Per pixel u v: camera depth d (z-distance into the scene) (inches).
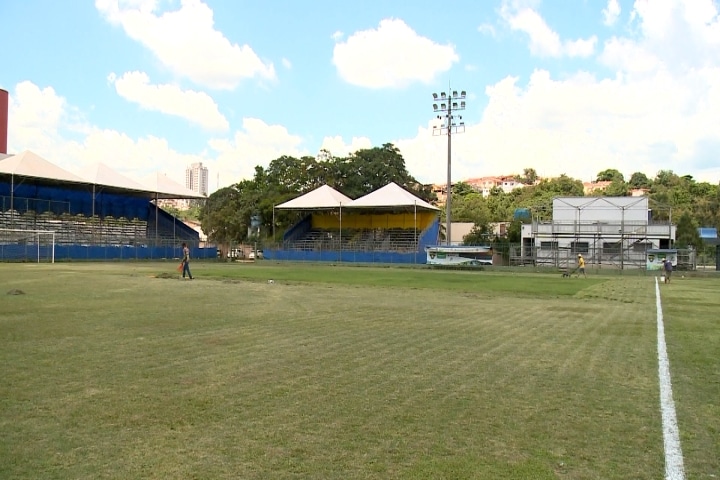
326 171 3107.8
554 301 763.4
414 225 2493.8
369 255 2271.2
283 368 301.1
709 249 2162.9
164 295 743.1
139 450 177.0
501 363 323.3
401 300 736.3
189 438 188.7
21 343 369.1
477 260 1939.0
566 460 173.9
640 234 1902.1
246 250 2640.3
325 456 173.9
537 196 3981.3
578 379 285.0
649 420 216.7
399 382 273.0
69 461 167.3
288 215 2817.4
